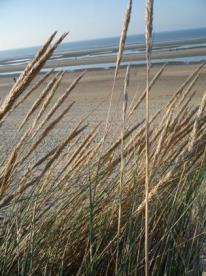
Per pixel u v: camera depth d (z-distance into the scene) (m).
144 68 21.59
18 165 1.42
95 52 54.25
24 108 11.68
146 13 0.96
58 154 1.49
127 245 1.44
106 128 1.57
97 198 1.57
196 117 1.35
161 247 1.55
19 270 1.42
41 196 1.55
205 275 1.62
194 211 1.67
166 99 11.88
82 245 1.56
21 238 1.50
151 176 1.48
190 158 1.42
